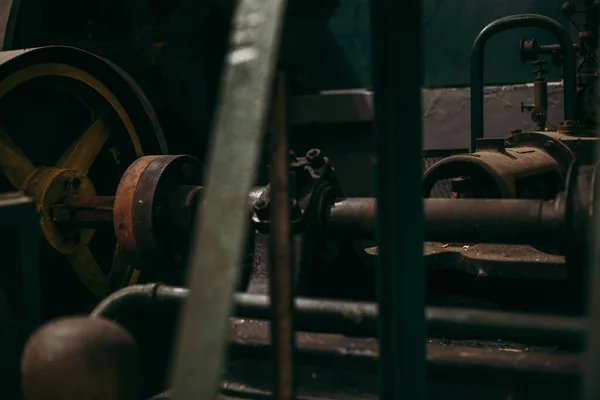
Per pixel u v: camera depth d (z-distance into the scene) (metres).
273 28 0.75
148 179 2.22
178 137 4.54
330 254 2.09
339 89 5.61
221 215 0.74
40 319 1.67
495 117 5.29
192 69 4.47
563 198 1.57
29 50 2.22
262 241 1.98
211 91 4.83
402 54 0.92
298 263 1.89
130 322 2.40
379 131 0.94
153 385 2.45
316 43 5.36
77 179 2.45
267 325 1.80
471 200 1.68
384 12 0.92
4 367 1.44
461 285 2.57
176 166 2.29
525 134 3.06
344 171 5.55
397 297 0.95
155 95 4.14
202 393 0.71
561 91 5.07
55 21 3.73
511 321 1.29
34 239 1.66
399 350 0.95
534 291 2.34
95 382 1.12
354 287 2.29
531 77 5.27
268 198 1.92
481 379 1.48
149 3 4.07
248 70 0.75
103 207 2.34
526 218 1.59
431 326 1.34
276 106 0.74
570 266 1.57
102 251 2.91
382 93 0.94
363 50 5.54
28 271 1.64
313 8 5.22
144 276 2.83
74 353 1.11
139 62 3.99
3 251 1.61
